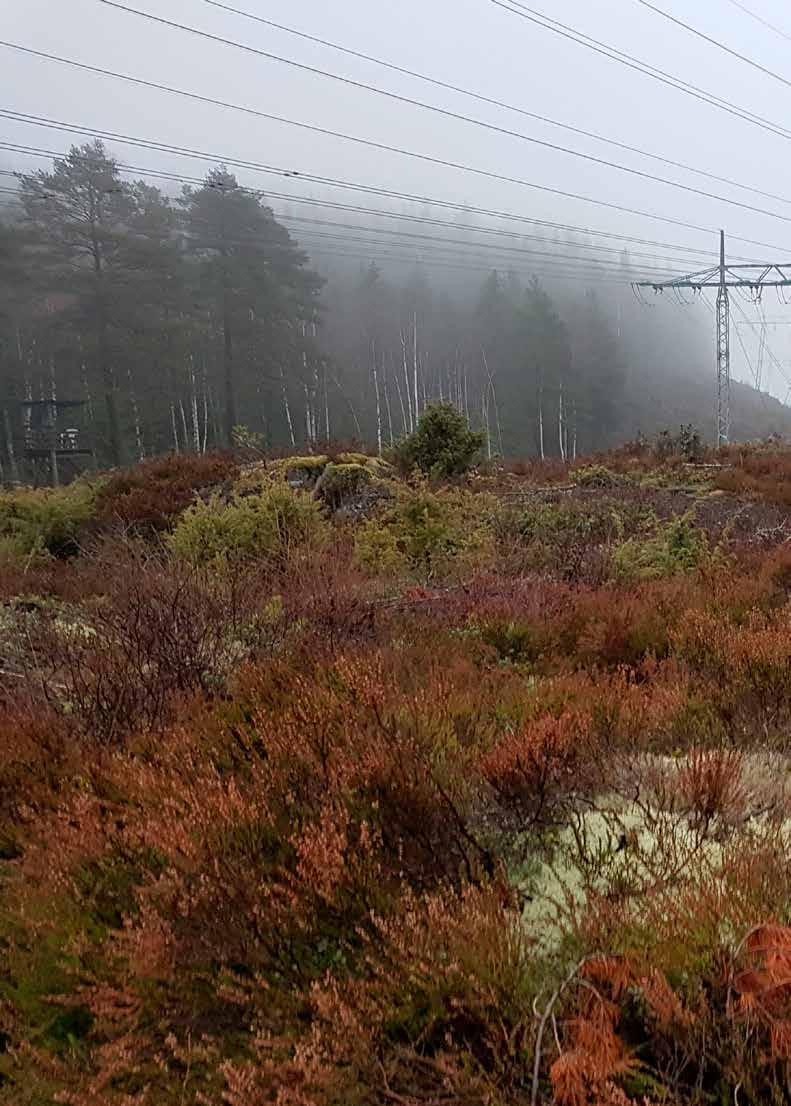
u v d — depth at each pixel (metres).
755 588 5.87
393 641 4.88
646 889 2.19
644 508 10.64
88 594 6.77
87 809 2.70
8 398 36.44
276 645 4.65
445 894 2.27
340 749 2.93
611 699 3.71
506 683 4.21
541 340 56.09
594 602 5.59
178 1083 1.94
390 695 3.64
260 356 40.38
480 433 14.68
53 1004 2.22
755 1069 1.65
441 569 7.86
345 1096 1.79
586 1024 1.71
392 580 7.26
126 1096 1.78
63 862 2.59
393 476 13.23
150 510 11.73
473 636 5.19
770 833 2.34
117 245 35.25
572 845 2.59
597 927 2.01
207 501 11.96
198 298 39.69
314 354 43.66
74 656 4.46
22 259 34.06
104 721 3.71
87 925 2.40
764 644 4.02
